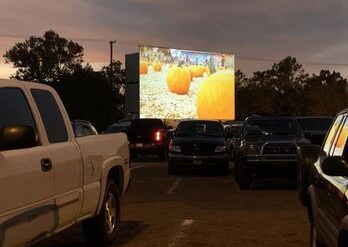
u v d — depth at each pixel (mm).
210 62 57750
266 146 14570
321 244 6410
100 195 7742
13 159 5422
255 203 12547
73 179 6801
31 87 6410
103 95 61344
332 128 6805
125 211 11500
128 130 27797
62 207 6461
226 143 19438
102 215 7973
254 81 94062
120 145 8719
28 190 5648
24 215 5559
